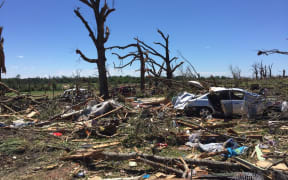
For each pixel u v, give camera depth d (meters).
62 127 9.22
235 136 7.12
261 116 9.94
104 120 9.71
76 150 6.13
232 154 5.56
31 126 9.24
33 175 4.75
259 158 5.32
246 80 16.69
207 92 11.80
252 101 10.04
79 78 16.52
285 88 11.50
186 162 4.98
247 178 4.14
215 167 4.75
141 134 7.43
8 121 10.34
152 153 6.03
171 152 6.12
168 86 16.34
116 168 5.05
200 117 10.77
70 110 12.33
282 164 4.70
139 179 4.38
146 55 25.41
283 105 9.51
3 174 4.83
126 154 5.27
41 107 13.10
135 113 10.85
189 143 6.69
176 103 11.82
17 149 6.20
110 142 7.10
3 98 14.70
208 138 7.05
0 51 17.31
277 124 7.57
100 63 18.09
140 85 25.67
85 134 8.06
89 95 15.59
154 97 17.89
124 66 24.42
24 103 14.34
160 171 4.83
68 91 16.09
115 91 21.38
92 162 5.39
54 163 5.39
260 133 7.64
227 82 15.92
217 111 10.70
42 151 6.30
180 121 9.08
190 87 14.62
